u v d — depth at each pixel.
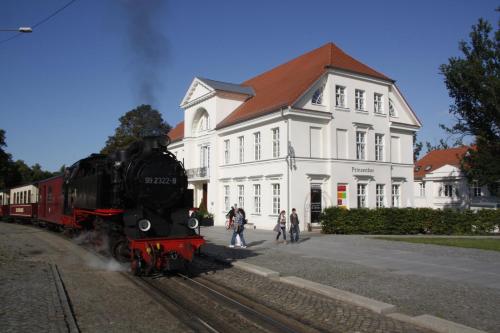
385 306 7.64
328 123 27.12
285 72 32.94
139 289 9.30
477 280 10.37
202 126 35.75
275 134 26.94
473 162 28.89
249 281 10.44
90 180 14.33
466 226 24.53
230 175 31.06
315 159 26.31
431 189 41.94
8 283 9.19
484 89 27.11
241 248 16.84
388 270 11.77
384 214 23.98
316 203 26.23
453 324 6.53
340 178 27.09
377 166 29.22
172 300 8.38
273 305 8.16
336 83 27.55
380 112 30.27
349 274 11.17
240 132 30.08
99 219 13.42
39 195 27.22
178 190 11.91
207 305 8.11
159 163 11.76
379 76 29.89
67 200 18.91
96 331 6.39
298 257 14.29
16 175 58.38
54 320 6.52
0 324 6.27
